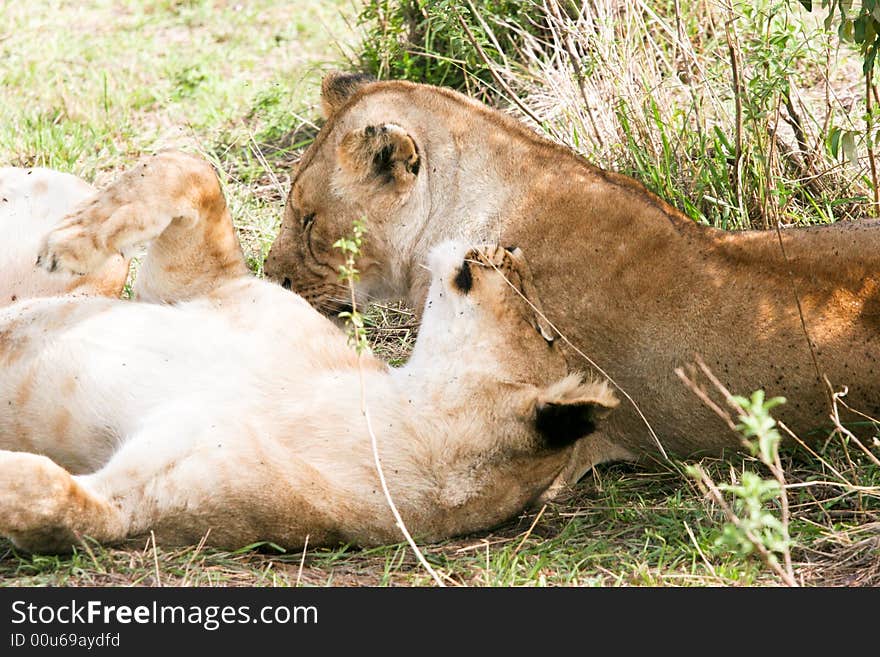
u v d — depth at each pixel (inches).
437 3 538.9
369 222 404.5
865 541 311.6
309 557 298.4
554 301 374.3
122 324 307.9
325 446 295.9
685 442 376.5
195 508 283.9
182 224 328.2
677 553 315.9
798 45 483.8
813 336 361.4
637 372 372.5
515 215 383.9
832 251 370.6
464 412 305.0
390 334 464.4
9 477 266.4
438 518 305.0
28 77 737.6
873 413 362.6
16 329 309.1
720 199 502.9
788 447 372.8
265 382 299.0
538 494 322.3
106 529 277.9
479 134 395.9
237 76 751.1
